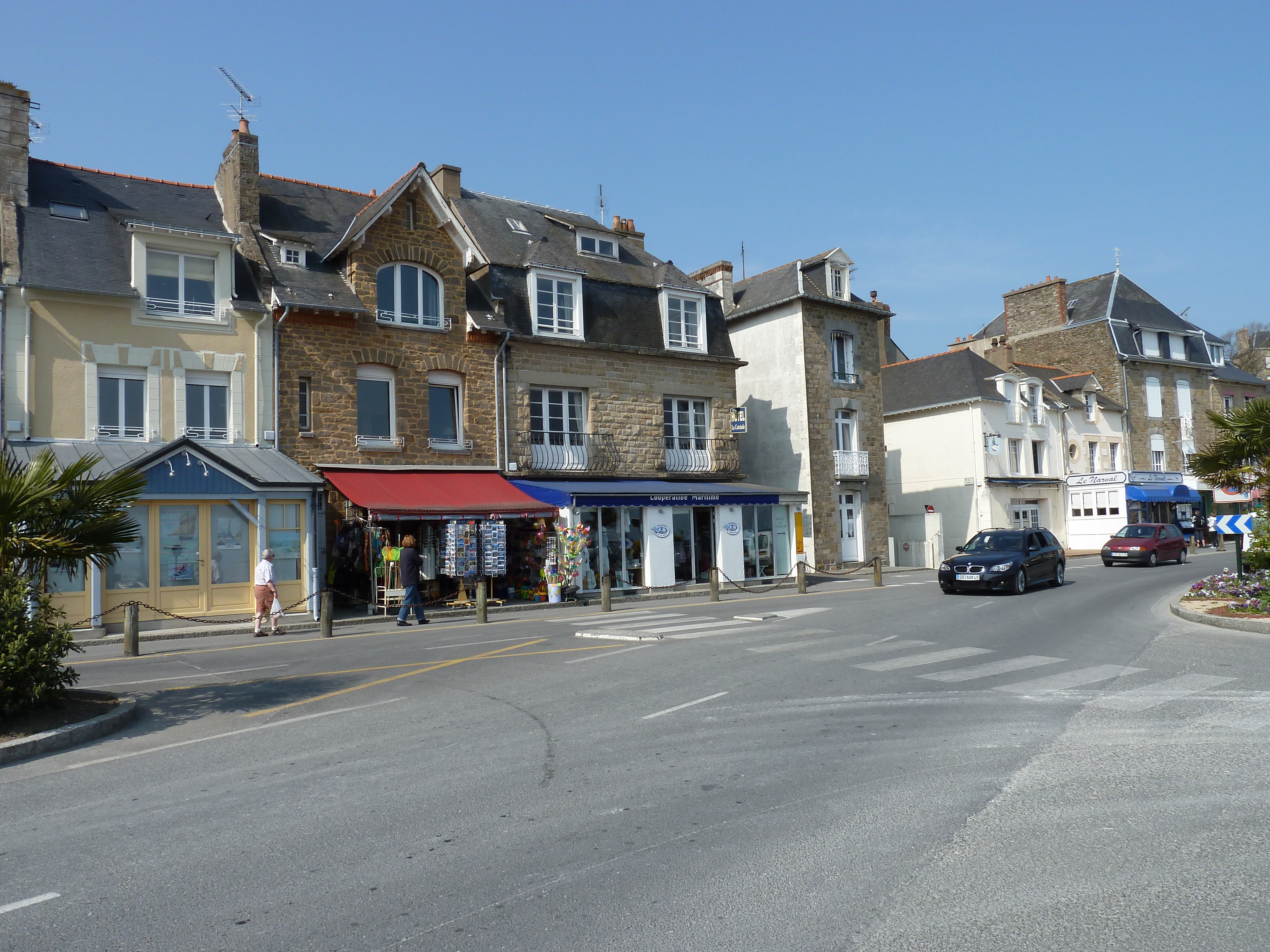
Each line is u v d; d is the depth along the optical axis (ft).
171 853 16.62
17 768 23.63
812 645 41.24
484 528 67.05
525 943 12.66
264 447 63.77
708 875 14.98
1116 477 127.24
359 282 69.05
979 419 120.06
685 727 25.68
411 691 32.24
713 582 70.64
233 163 68.03
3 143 59.98
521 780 20.70
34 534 28.55
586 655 39.78
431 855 16.16
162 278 61.36
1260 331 223.10
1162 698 28.19
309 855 16.30
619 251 93.20
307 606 61.57
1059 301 153.07
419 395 71.97
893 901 13.80
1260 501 55.88
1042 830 16.75
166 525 57.06
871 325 108.27
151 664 40.88
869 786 19.75
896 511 128.47
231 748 24.76
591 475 81.15
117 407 59.41
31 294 56.44
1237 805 17.85
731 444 93.25
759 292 107.76
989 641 42.09
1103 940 12.37
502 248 82.79
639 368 86.48
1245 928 12.61
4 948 12.84
